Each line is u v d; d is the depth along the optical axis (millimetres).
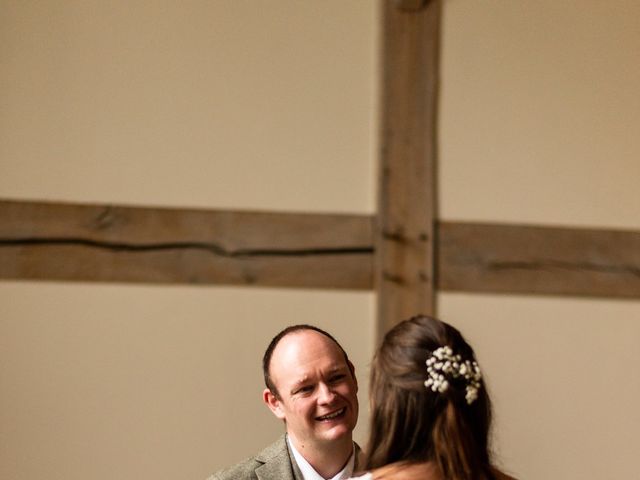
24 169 6023
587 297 6387
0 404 5828
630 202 6527
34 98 6086
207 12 6305
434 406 2523
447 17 6504
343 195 6273
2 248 5934
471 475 2463
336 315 6145
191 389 5992
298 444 3357
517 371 6270
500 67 6516
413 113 6344
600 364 6344
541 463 6223
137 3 6250
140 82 6199
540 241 6375
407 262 6199
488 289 6281
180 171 6164
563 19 6625
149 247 6051
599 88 6602
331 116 6340
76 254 5984
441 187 6352
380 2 6445
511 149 6461
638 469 6297
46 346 5902
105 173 6094
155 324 6004
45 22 6152
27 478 5789
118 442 5887
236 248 6117
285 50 6352
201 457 5945
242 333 6070
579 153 6527
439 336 2605
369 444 2580
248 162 6227
